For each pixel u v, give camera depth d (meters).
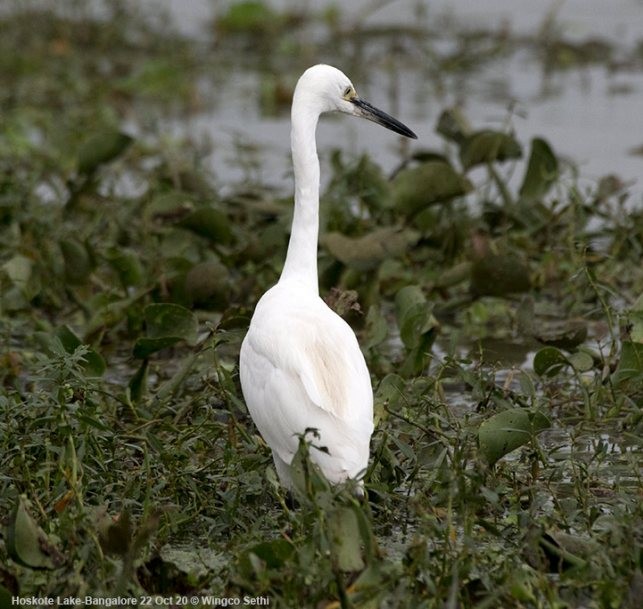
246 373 8.95
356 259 13.03
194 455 9.60
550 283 14.62
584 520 8.75
